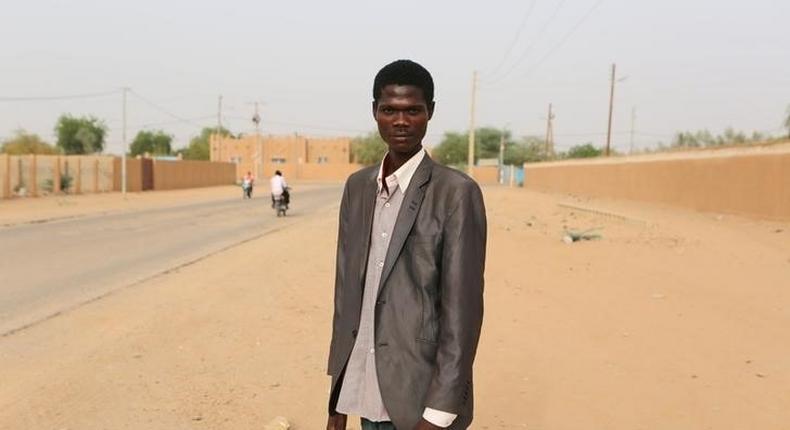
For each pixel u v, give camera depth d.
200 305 7.56
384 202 2.02
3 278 9.23
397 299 1.93
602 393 4.79
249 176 36.56
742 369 5.35
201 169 54.47
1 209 24.02
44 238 14.75
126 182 41.00
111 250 12.62
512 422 4.24
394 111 1.95
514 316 7.27
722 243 14.15
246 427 4.09
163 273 9.83
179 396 4.60
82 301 7.69
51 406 4.37
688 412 4.41
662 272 10.41
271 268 10.48
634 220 19.89
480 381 5.07
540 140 99.12
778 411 4.42
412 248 1.93
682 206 26.44
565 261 11.68
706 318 7.18
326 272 10.17
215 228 17.69
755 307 7.75
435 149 100.81
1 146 59.81
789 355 5.74
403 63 1.97
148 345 5.86
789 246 13.53
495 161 87.88
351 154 92.12
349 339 2.05
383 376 1.93
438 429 1.83
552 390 4.86
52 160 34.03
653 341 6.23
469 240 1.89
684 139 54.88
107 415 4.23
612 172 36.47
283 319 6.97
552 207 29.19
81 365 5.25
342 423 2.20
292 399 4.60
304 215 23.08
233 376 5.07
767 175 19.77
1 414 4.22
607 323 6.95
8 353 5.55
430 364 1.91
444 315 1.88
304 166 88.31
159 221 19.97
